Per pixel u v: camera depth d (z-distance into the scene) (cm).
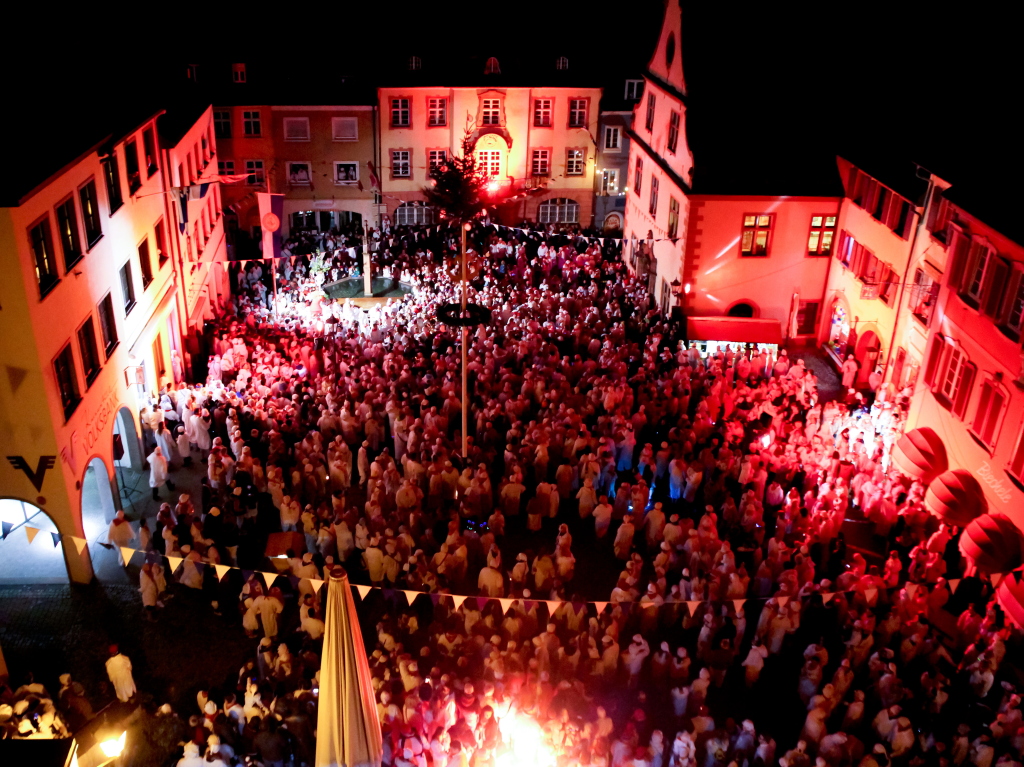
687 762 1761
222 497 2550
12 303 2055
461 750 1762
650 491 2708
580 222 5297
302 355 3431
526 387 3198
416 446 2819
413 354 3494
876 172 3359
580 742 1802
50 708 1831
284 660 1941
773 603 2175
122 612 2288
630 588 2139
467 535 2402
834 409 3064
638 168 4575
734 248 3753
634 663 2053
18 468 2208
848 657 2122
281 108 4812
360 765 1479
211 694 2020
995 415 2428
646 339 3731
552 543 2581
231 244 4903
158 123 3434
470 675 2066
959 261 2652
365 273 4222
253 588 2167
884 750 1745
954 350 2652
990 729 1881
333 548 2458
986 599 2361
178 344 3447
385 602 2341
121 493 2759
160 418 2864
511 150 5122
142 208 3009
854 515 2711
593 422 3173
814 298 3859
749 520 2533
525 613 2136
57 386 2216
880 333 3447
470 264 4391
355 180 5062
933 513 2597
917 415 2841
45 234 2202
